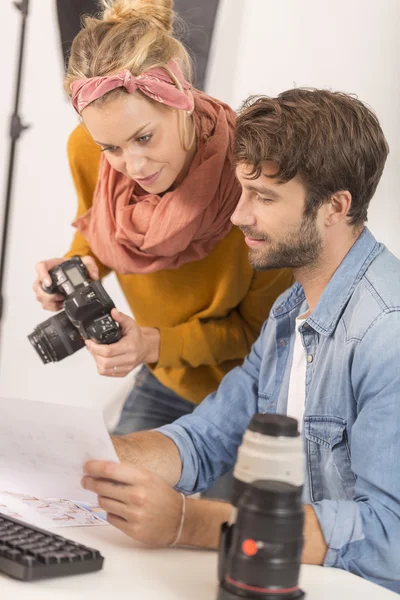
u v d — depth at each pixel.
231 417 1.37
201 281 1.73
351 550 1.03
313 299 1.28
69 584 0.87
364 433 1.09
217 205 1.60
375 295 1.17
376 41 2.16
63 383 2.66
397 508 1.05
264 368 1.37
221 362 1.77
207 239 1.65
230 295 1.71
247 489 0.80
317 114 1.18
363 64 2.18
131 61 1.39
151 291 1.80
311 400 1.23
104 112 1.39
